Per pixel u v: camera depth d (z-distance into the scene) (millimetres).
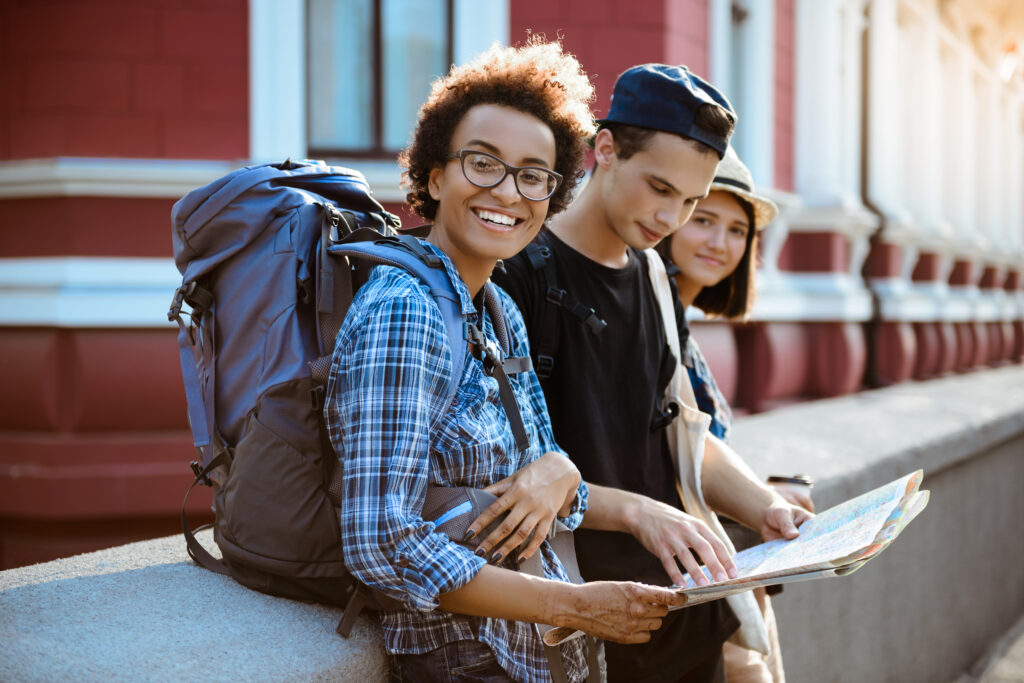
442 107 1520
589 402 1902
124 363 5070
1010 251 15477
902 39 11242
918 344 10602
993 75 14844
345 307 1568
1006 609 5137
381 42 5715
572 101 1564
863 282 9234
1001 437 4676
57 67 5172
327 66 5648
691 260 2346
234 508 1603
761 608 2389
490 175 1487
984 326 13852
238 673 1376
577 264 1936
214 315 1655
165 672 1354
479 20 5703
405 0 5719
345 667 1470
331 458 1554
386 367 1356
